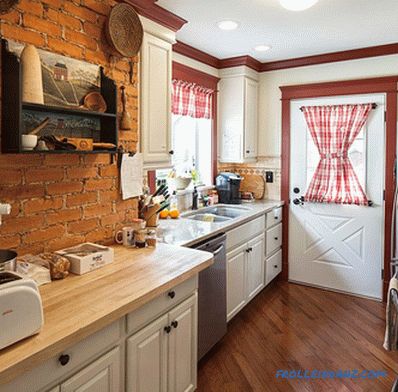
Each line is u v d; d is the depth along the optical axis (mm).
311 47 3367
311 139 3799
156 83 2441
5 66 1509
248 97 3797
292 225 3975
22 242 1684
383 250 3498
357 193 3570
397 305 1704
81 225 1973
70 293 1445
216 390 2188
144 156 2371
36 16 1667
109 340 1376
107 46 2055
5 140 1528
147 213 2508
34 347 1070
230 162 3900
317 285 3869
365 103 3488
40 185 1747
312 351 2609
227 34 2998
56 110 1665
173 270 1722
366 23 2764
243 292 3094
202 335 2357
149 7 2291
